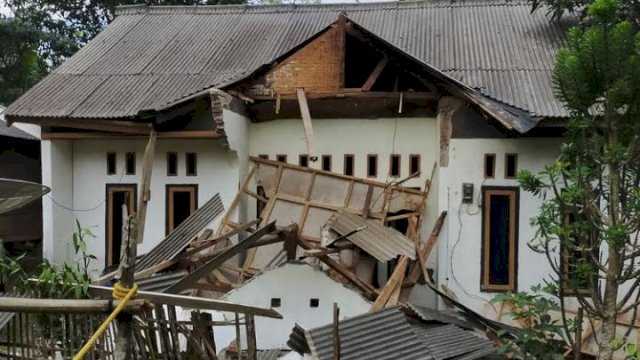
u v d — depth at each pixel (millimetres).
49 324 5188
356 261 9086
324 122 10812
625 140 5855
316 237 9633
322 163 10797
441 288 9578
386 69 10523
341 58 10008
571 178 6117
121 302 3697
